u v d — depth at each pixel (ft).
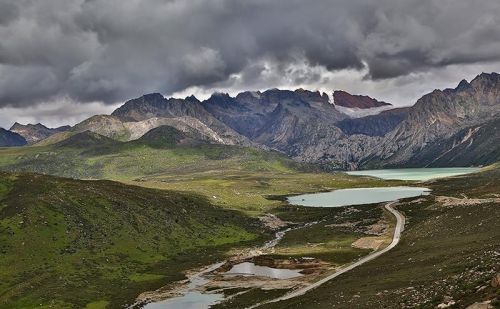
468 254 347.97
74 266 527.40
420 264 383.86
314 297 361.71
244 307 381.60
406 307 242.78
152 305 421.18
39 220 600.80
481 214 545.03
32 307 418.31
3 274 484.33
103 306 427.33
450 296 228.43
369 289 332.80
